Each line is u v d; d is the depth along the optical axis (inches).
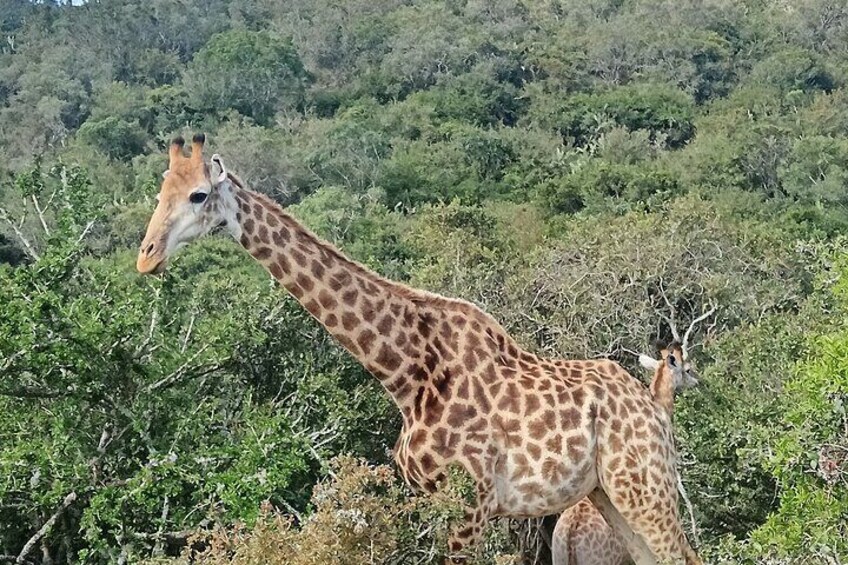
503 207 1401.3
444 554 246.7
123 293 406.9
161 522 345.7
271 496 356.5
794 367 335.3
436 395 273.7
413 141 2204.7
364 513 230.2
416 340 277.3
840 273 372.5
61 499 359.9
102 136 2170.3
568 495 278.4
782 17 3272.6
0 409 382.3
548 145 2134.6
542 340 538.6
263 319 426.6
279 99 2593.5
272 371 434.6
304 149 1969.7
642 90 2454.5
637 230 700.0
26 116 2422.5
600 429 277.3
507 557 241.3
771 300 685.9
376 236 1072.8
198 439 383.2
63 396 365.1
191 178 263.4
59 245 397.1
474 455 269.7
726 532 414.0
